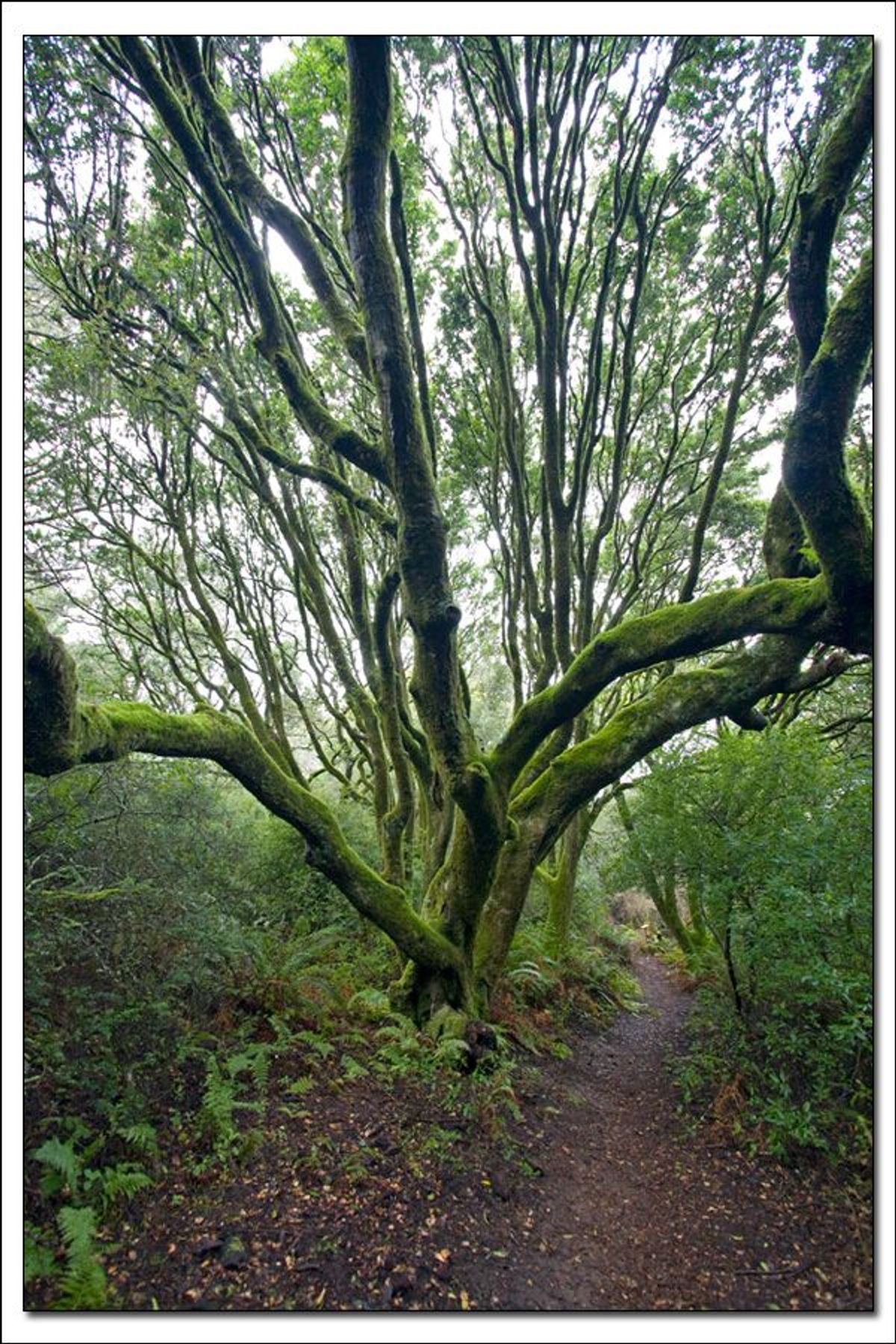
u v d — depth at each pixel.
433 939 6.03
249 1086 4.54
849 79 6.15
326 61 5.80
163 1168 3.60
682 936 13.02
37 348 6.30
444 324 8.84
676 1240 3.99
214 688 10.14
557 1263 3.63
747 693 5.77
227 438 6.99
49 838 4.36
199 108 4.94
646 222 7.07
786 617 4.91
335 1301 3.06
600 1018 8.78
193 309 6.92
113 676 9.95
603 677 5.66
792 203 7.07
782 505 5.82
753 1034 5.86
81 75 5.54
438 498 5.03
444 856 8.27
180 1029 4.55
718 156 7.22
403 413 4.76
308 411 5.37
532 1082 5.80
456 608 5.05
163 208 6.70
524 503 8.70
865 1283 3.57
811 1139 4.56
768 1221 4.11
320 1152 4.02
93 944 4.15
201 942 4.78
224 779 8.42
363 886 5.81
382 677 7.36
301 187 6.66
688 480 10.79
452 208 7.52
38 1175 3.26
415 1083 5.00
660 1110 5.78
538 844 6.70
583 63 6.04
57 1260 2.92
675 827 6.39
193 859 5.43
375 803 8.95
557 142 6.27
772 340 8.22
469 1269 3.43
